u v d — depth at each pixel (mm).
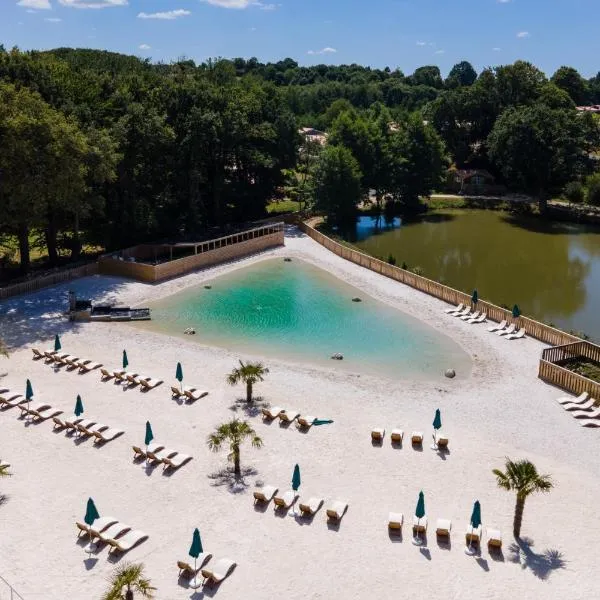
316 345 46562
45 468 29969
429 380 40688
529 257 79562
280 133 87312
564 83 184750
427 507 27469
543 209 102750
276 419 34938
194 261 65625
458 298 54906
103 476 29406
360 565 24047
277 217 87812
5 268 64750
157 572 23484
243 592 22641
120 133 63219
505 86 130125
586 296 64250
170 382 39469
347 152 88625
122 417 34906
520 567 24047
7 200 54906
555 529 26219
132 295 57094
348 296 58031
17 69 60000
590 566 24188
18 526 25828
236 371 36562
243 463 30641
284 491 28375
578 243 86875
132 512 26859
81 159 57094
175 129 73438
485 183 120500
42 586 22719
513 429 34438
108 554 24359
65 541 25016
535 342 47312
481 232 92688
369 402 37375
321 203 88125
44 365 41500
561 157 100000
